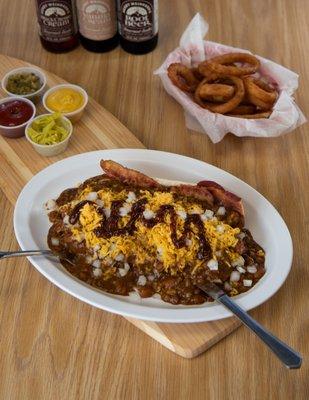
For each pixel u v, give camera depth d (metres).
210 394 0.41
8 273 0.46
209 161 0.56
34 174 0.54
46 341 0.43
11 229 0.50
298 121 0.57
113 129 0.58
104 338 0.43
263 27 0.71
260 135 0.56
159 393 0.40
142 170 0.52
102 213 0.44
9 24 0.71
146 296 0.42
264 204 0.49
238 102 0.57
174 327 0.43
